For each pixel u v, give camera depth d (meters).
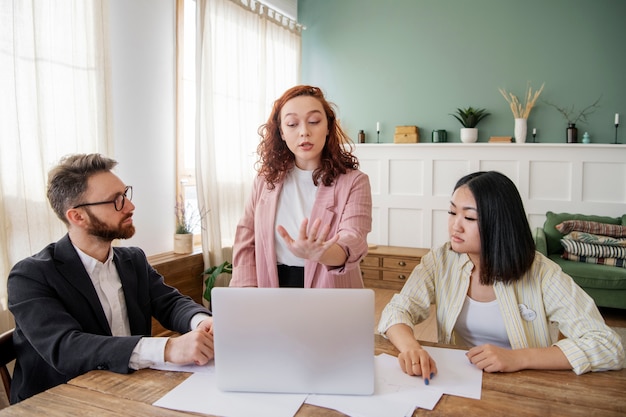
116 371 1.11
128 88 3.16
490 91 4.86
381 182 5.12
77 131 2.71
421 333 3.44
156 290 1.58
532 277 1.31
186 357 1.13
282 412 0.92
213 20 3.85
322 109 1.48
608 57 4.51
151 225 3.42
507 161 4.70
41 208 2.50
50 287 1.28
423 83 5.08
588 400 0.96
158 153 3.45
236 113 4.15
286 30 5.04
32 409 0.93
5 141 2.35
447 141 5.03
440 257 1.48
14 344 1.28
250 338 0.99
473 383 1.03
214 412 0.92
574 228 4.12
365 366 0.97
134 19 3.19
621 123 4.50
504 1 4.77
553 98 4.68
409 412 0.91
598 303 3.71
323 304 0.96
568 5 4.59
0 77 2.32
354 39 5.31
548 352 1.12
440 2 4.97
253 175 4.45
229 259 4.09
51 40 2.57
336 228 1.53
